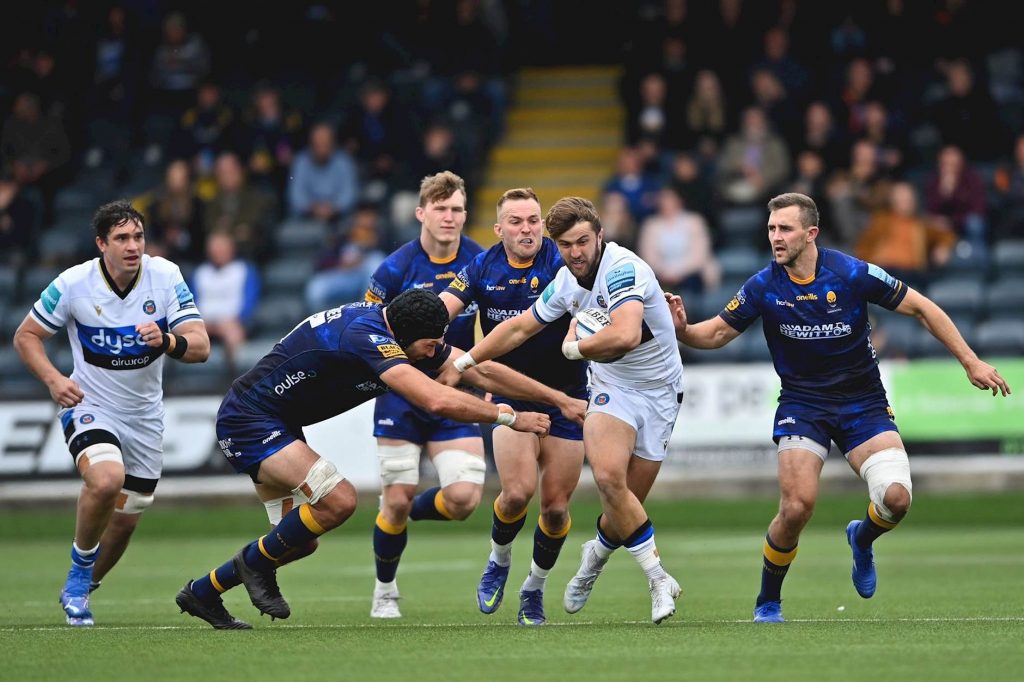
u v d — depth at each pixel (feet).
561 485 90.22
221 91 245.86
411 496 95.86
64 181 239.91
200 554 159.12
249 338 208.85
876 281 84.43
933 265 202.18
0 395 185.88
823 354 85.25
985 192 206.08
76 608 88.02
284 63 247.91
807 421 84.84
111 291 89.35
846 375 85.46
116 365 89.81
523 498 89.35
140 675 62.23
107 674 62.69
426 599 109.81
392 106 226.79
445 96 237.86
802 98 217.97
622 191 212.02
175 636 77.87
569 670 62.23
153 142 244.42
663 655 66.74
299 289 215.72
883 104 217.97
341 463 181.57
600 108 257.55
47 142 239.30
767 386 178.40
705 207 209.05
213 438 184.03
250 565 80.79
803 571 129.49
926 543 157.07
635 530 81.97
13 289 224.53
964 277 201.77
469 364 85.46
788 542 83.92
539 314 84.89
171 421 185.06
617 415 83.76
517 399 87.10
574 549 158.81
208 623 86.17
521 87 264.72
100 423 89.20
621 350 79.51
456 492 95.14
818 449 84.48
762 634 75.51
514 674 61.21
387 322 79.56
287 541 80.02
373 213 212.23
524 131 256.11
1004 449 175.73
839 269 84.69
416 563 145.79
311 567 142.61
